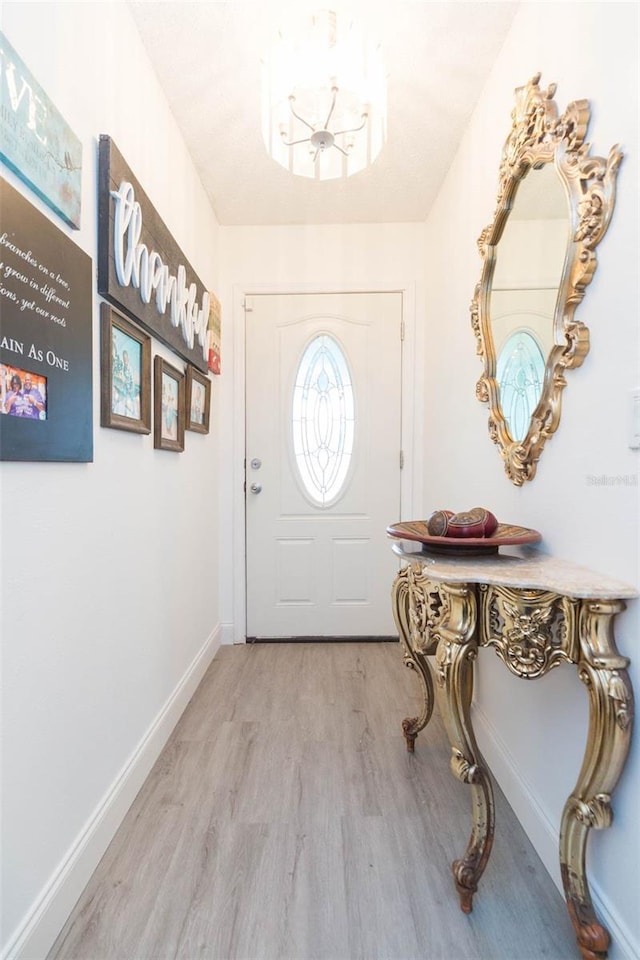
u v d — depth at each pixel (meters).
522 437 1.31
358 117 1.53
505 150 1.34
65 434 0.98
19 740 0.86
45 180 0.91
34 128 0.87
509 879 1.11
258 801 1.36
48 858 0.94
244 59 1.50
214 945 0.96
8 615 0.83
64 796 1.00
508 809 1.34
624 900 0.86
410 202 2.33
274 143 1.71
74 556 1.05
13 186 0.82
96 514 1.16
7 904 0.82
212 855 1.17
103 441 1.19
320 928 1.00
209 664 2.31
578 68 1.02
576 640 0.88
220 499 2.59
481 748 1.60
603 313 0.93
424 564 1.07
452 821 1.29
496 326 1.50
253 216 2.46
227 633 2.60
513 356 1.37
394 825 1.28
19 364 0.83
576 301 1.00
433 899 1.06
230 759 1.56
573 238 0.99
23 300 0.84
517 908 1.04
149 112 1.51
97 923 1.00
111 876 1.11
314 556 2.64
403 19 1.36
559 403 1.10
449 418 2.07
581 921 0.90
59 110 0.97
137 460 1.42
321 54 1.35
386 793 1.40
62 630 1.00
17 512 0.85
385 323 2.58
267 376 2.60
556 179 1.09
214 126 1.80
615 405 0.90
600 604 0.84
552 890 1.08
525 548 1.27
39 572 0.92
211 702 1.95
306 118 1.53
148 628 1.51
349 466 2.62
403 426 2.59
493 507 1.54
